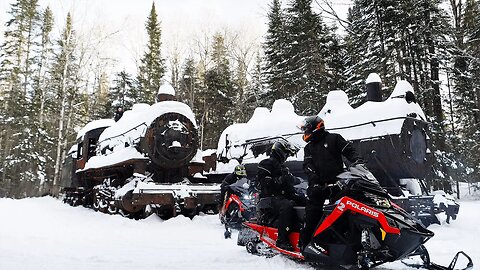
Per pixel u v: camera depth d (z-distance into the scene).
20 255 4.93
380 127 9.61
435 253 5.31
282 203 4.75
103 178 14.28
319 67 27.94
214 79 37.25
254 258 4.86
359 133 9.91
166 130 11.44
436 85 21.38
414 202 8.70
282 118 12.16
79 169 16.58
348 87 26.55
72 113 31.25
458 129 27.14
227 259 4.80
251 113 35.25
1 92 40.22
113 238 6.91
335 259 4.02
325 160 4.20
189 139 11.90
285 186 4.99
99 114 38.00
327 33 29.41
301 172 10.70
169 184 10.53
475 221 9.30
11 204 15.41
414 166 9.20
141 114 12.56
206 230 8.25
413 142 9.38
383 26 22.39
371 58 22.55
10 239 6.31
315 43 28.19
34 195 34.03
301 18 28.39
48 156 35.06
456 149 21.38
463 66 23.09
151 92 37.34
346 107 11.03
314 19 28.27
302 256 4.35
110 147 13.55
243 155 12.53
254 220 5.45
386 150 9.32
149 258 4.90
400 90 10.30
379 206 3.75
